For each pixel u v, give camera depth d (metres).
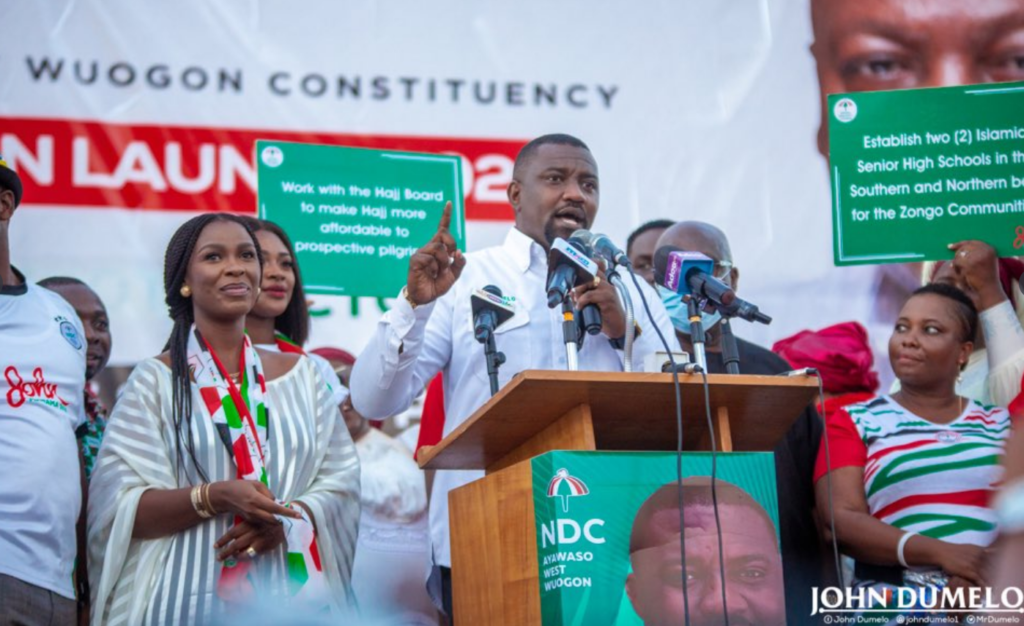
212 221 4.59
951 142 5.90
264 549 4.17
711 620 3.29
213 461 4.28
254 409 4.41
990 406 5.54
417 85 5.80
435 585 4.92
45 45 5.57
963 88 5.93
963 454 5.32
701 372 3.39
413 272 4.27
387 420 5.48
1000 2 5.96
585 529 3.24
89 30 5.60
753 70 5.98
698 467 3.36
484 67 5.86
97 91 5.57
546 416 3.54
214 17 5.70
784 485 5.22
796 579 5.13
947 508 5.20
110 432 4.32
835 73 5.97
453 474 4.78
